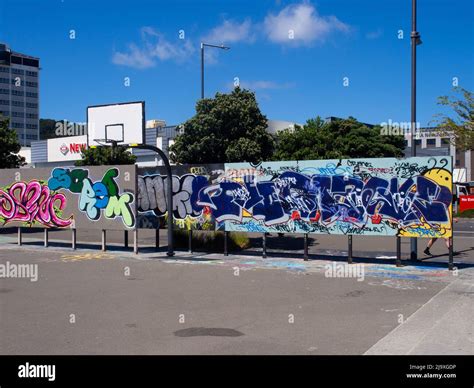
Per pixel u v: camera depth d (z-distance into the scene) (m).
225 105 18.62
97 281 11.15
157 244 17.12
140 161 40.50
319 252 16.11
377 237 20.58
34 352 6.29
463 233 22.44
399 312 8.21
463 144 23.75
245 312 8.24
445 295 9.52
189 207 15.84
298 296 9.48
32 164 48.72
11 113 120.62
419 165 12.52
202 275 11.89
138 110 18.02
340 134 38.03
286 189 14.26
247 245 17.11
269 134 19.41
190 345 6.52
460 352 6.16
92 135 18.67
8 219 18.59
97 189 16.61
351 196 13.34
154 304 8.84
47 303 8.96
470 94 23.59
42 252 16.55
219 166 15.31
